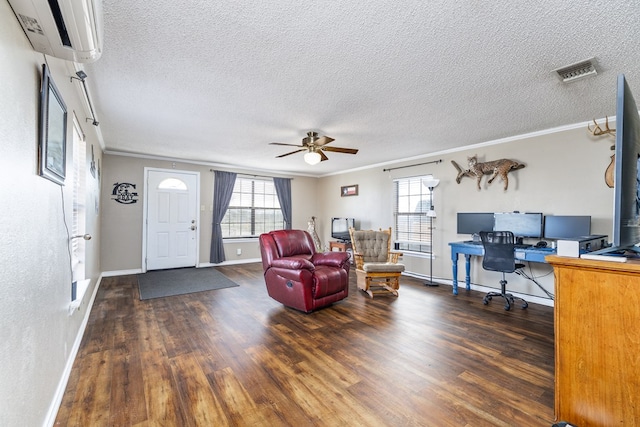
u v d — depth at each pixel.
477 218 4.28
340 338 2.70
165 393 1.85
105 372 2.09
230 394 1.85
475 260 4.52
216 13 1.64
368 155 5.32
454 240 4.80
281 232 4.06
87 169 3.01
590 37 1.82
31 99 1.26
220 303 3.73
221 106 3.01
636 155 1.54
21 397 1.16
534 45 1.91
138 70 2.29
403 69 2.25
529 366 2.20
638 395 1.26
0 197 0.97
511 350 2.46
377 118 3.34
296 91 2.65
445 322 3.11
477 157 4.47
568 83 2.44
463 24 1.71
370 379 2.03
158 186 5.69
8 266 1.03
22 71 1.16
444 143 4.45
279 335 2.76
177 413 1.67
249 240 6.79
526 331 2.87
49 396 1.54
